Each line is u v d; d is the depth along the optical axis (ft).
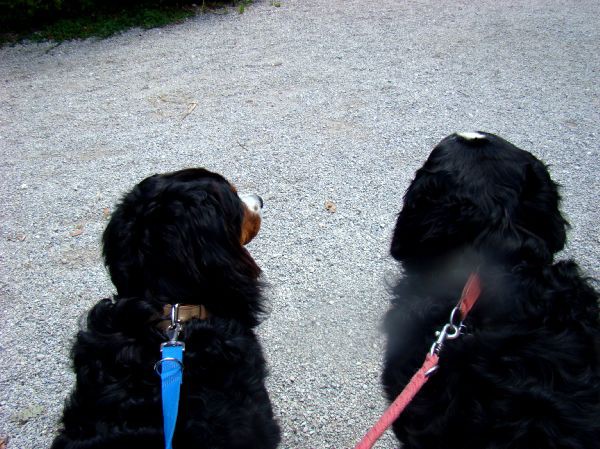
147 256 2.85
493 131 7.19
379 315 4.84
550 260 2.80
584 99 7.85
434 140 7.06
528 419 2.49
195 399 2.86
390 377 3.20
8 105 8.62
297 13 11.60
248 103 8.14
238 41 10.34
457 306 2.79
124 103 8.40
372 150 6.93
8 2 10.75
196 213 2.83
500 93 8.08
